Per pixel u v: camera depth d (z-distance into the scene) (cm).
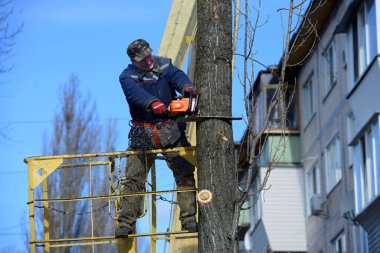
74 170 4722
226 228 1348
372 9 3825
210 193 1360
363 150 3953
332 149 4894
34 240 1539
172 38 2036
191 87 1420
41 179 1567
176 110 1406
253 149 1347
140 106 1501
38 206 1566
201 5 1430
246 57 1390
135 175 1559
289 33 1412
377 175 3731
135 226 1588
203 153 1384
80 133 4947
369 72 3791
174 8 2053
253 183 5481
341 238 4669
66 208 4612
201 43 1419
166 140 1561
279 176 5447
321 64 5069
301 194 5438
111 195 1538
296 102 5503
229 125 1395
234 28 1475
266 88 4916
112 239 1561
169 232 1532
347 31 4188
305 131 5391
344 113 4634
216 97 1397
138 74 1552
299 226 5441
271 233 5428
